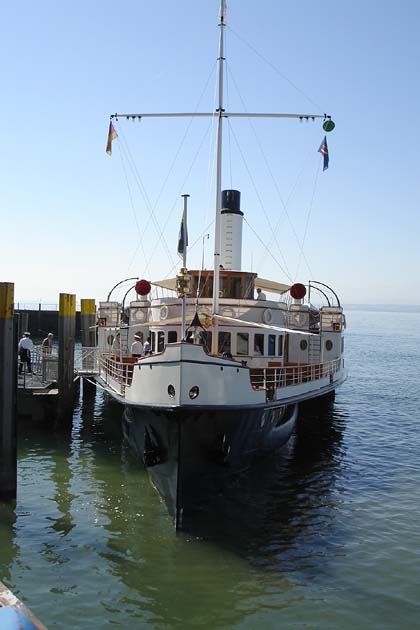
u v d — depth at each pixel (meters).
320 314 28.41
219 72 19.36
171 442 15.62
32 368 33.19
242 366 17.11
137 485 18.98
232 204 26.19
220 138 19.42
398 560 13.62
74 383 31.86
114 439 25.53
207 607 11.43
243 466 18.84
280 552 13.95
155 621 10.94
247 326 21.39
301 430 28.75
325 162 22.36
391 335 136.75
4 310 17.80
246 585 12.29
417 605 11.60
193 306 21.55
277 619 11.04
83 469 20.80
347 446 25.50
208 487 17.05
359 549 14.20
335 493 18.58
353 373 55.88
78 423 28.73
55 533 14.89
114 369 23.00
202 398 15.79
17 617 4.46
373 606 11.54
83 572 12.75
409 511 16.97
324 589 12.19
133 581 12.38
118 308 29.47
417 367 61.94
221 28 19.25
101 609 11.28
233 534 14.99
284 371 20.48
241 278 23.84
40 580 12.34
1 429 17.41
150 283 26.98
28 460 21.92
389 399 39.66
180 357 15.43
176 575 12.68
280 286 29.73
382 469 21.64
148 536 14.75
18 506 16.89
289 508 17.08
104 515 16.22
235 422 16.88
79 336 85.94
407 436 27.78
